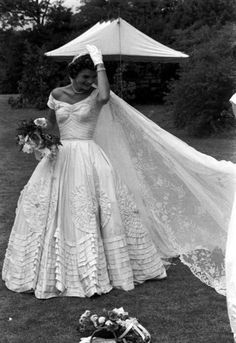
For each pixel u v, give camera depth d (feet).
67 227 14.69
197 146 43.01
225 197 15.26
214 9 71.26
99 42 31.22
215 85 47.39
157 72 70.18
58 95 15.46
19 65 92.32
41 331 12.51
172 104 54.90
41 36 91.66
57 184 14.93
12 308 13.80
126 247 15.08
